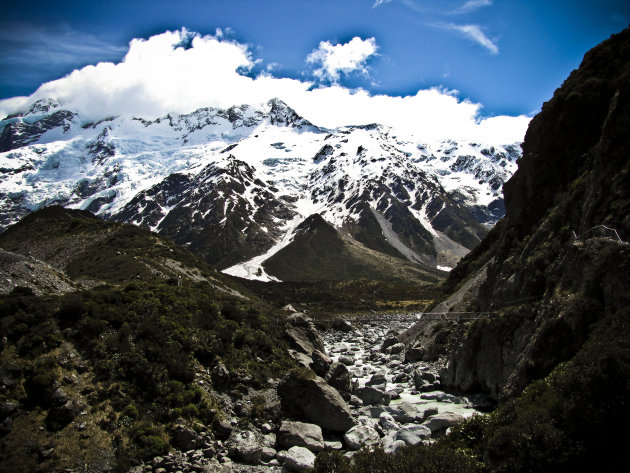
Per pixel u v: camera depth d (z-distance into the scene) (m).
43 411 32.97
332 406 40.31
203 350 45.00
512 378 38.44
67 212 148.25
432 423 39.25
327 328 104.06
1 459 29.95
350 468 28.91
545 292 41.78
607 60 61.19
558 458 26.22
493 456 28.00
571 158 57.66
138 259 100.12
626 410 26.11
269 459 35.12
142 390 37.69
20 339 36.50
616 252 34.25
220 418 38.34
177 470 32.12
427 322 74.25
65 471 30.20
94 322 39.97
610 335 29.95
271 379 46.47
